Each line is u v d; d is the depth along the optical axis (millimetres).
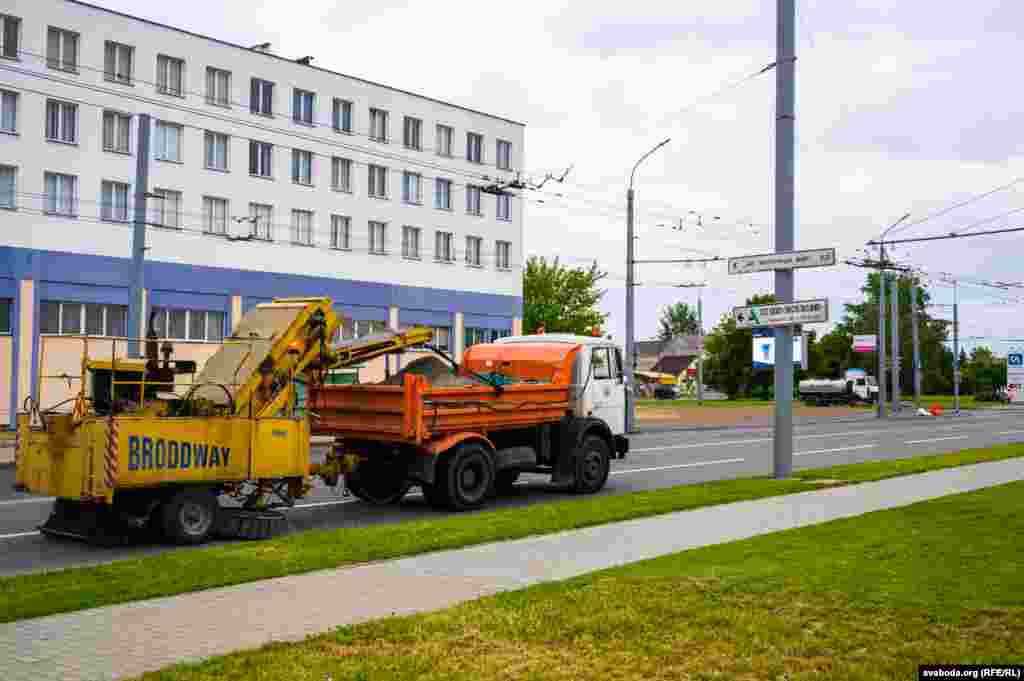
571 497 16750
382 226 50094
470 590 8203
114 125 38938
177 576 8680
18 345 35438
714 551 9820
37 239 36344
